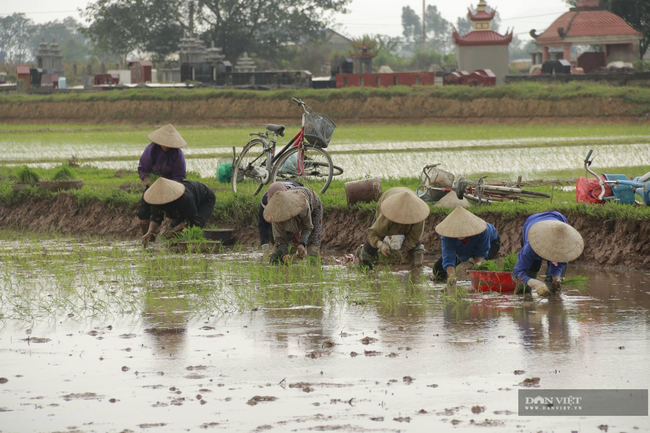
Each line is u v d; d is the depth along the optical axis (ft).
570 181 105.29
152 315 49.24
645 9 423.64
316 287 57.16
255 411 32.24
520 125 272.31
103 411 32.50
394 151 168.14
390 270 64.23
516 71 468.75
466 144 184.34
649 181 70.69
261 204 68.13
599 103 273.95
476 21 380.58
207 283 59.06
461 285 57.77
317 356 39.75
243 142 202.69
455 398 33.35
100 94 336.90
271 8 538.06
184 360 39.50
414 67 624.59
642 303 50.24
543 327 44.62
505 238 70.95
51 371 38.01
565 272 57.88
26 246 80.28
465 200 77.30
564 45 415.85
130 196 91.97
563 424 30.48
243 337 43.70
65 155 172.14
